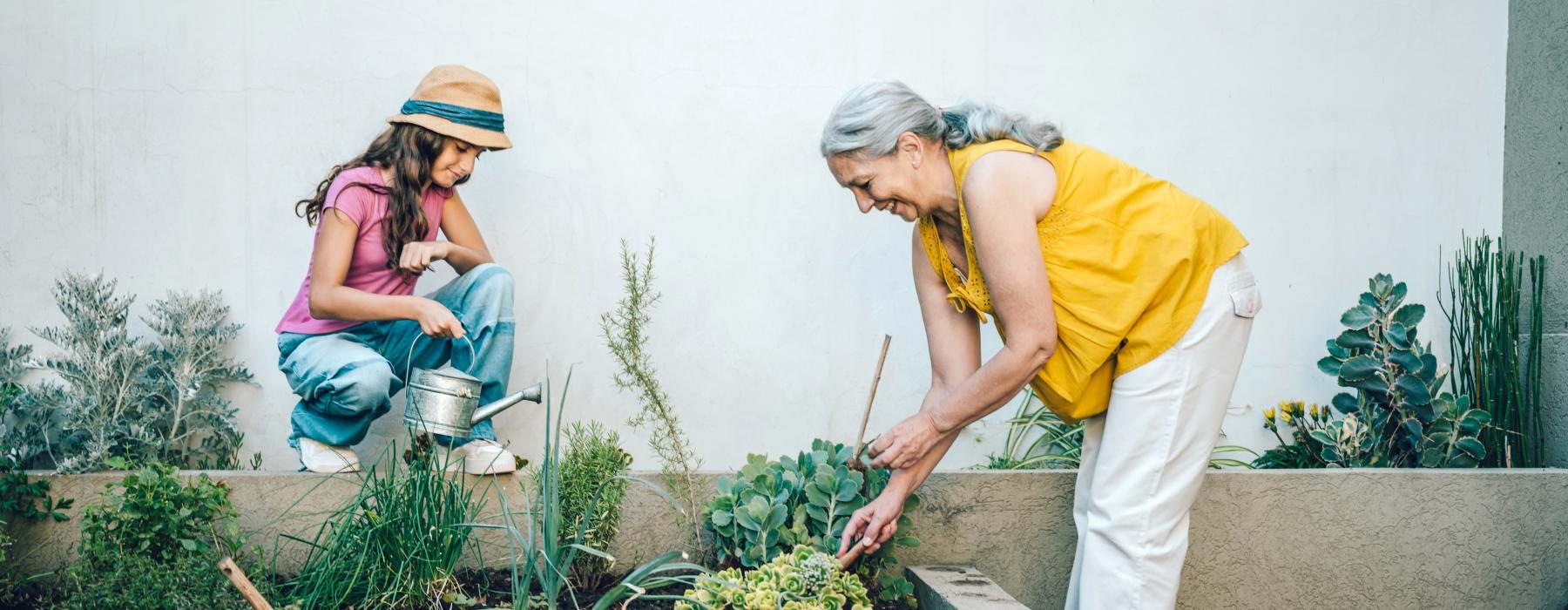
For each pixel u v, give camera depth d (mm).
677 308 3467
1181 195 2432
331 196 2828
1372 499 3096
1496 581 3137
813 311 3518
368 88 3367
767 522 2637
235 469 3256
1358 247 3635
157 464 2627
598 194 3439
